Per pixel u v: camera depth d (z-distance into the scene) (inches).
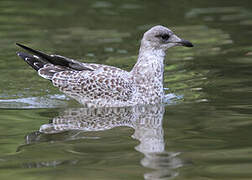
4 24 872.9
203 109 504.4
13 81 621.0
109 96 539.2
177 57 713.0
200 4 1005.8
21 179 338.0
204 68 656.4
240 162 361.7
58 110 521.7
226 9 964.6
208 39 784.9
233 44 757.9
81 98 547.5
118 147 398.9
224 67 655.8
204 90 571.8
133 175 340.5
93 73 546.3
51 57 551.8
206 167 354.0
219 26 853.2
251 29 830.5
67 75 546.6
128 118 487.2
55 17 919.7
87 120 482.0
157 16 920.3
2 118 488.4
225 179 332.2
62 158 376.2
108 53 719.7
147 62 554.9
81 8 983.6
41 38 792.3
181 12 948.0
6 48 741.9
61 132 442.3
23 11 954.7
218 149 389.7
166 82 610.5
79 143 410.9
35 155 384.5
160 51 559.5
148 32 559.8
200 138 417.1
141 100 543.2
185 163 361.7
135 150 390.6
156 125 458.9
